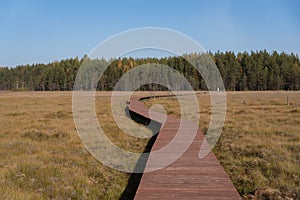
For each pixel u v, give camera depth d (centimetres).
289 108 2408
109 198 709
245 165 886
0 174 770
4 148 1102
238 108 2597
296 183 728
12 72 11175
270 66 8800
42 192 691
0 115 2178
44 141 1255
